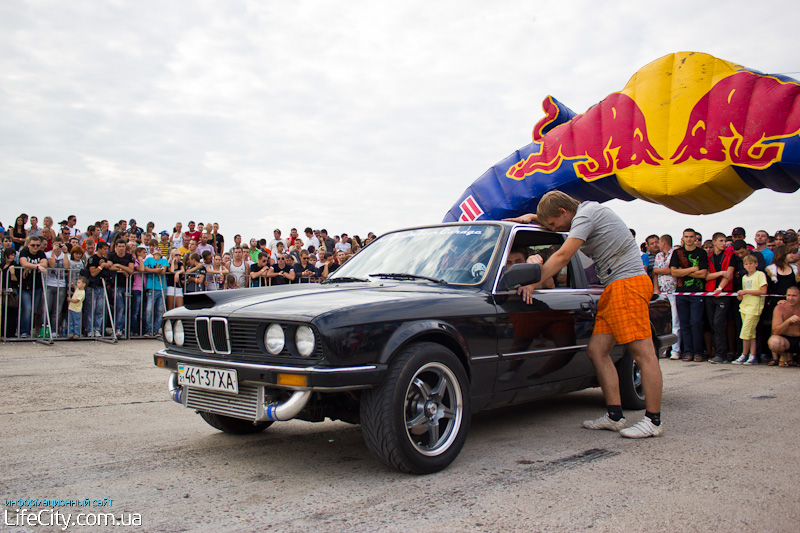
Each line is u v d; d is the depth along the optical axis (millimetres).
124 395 5383
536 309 3941
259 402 3049
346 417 3379
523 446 3734
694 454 3527
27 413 4625
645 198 8656
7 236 9688
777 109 7355
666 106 8242
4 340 9172
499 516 2533
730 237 10617
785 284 8164
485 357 3520
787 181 7641
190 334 3555
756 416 4660
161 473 3178
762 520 2484
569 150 9180
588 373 4492
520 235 4176
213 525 2453
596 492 2840
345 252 11641
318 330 2859
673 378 6891
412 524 2451
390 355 2988
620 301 3949
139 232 14023
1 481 3029
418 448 3076
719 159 7793
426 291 3527
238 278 11297
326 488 2924
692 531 2373
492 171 10148
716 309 8609
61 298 9555
